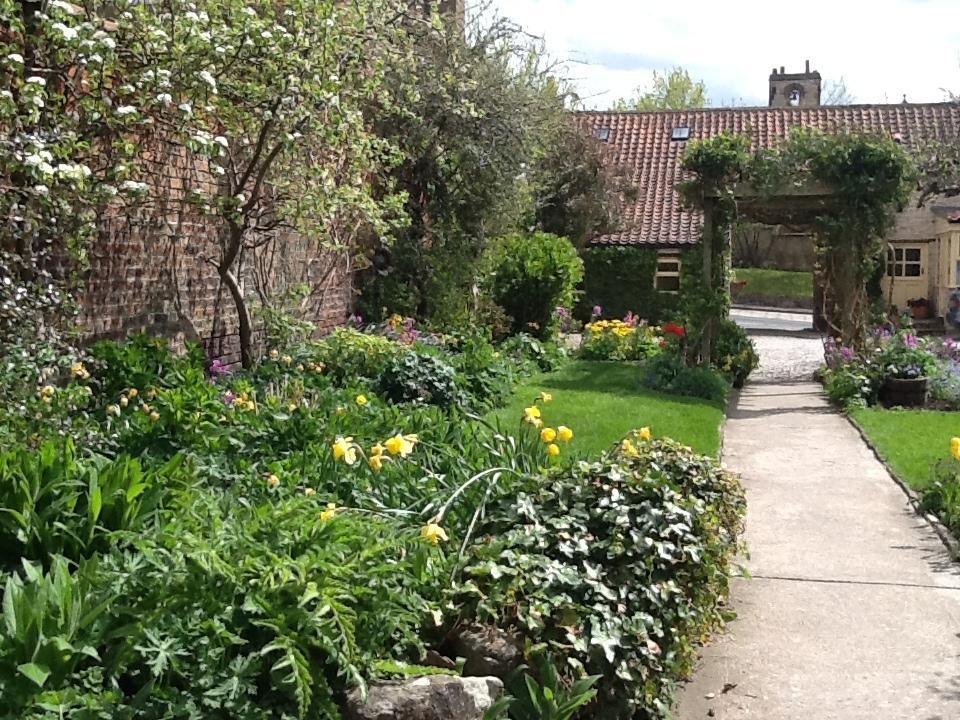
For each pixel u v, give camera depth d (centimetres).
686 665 466
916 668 497
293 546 366
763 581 627
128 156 777
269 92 868
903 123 2909
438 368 1033
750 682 482
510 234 1833
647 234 2675
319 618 323
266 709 304
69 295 686
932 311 2953
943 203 2858
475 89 1588
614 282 2670
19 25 657
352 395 853
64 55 693
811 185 1531
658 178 2878
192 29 754
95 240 808
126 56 766
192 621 310
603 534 468
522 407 1147
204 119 884
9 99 602
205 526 368
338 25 962
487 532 473
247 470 531
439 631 397
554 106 1778
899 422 1212
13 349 612
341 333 1104
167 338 989
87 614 303
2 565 365
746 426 1238
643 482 496
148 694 291
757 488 883
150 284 955
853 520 771
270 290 1223
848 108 3011
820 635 541
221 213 942
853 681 483
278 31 838
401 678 341
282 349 1098
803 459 1016
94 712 276
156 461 559
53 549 368
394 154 1203
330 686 331
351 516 421
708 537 514
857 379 1412
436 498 485
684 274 1608
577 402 1205
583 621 408
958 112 2908
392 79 1477
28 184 639
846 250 1558
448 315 1617
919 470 915
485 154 1602
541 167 2300
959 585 620
